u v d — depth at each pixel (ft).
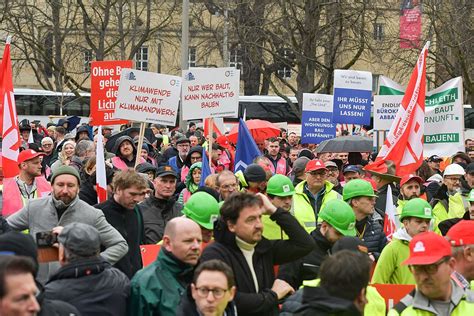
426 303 24.53
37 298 22.65
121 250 33.68
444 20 138.41
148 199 42.16
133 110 54.08
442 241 24.35
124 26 192.03
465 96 184.44
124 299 26.94
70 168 34.50
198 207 30.07
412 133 48.01
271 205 29.30
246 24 142.31
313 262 31.71
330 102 81.51
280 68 180.14
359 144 70.59
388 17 144.36
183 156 70.59
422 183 51.70
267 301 27.61
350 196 37.99
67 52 161.17
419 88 48.06
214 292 24.29
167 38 196.95
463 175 50.37
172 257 27.30
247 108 179.11
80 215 34.14
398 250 34.12
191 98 55.62
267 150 75.97
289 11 151.33
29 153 45.52
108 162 48.62
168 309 26.84
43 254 28.12
